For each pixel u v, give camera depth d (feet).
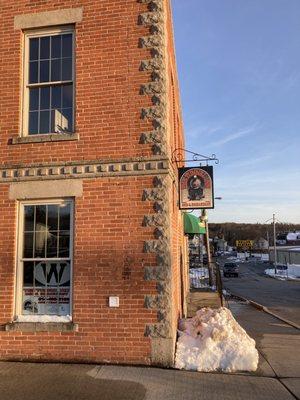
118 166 18.04
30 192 18.52
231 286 86.53
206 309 20.26
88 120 18.58
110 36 18.99
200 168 19.40
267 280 108.99
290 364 17.46
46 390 14.07
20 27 19.69
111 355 17.02
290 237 297.33
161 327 16.87
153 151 17.98
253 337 23.66
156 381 15.01
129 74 18.63
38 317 17.85
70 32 19.62
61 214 18.54
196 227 34.32
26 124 19.35
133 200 17.84
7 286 18.15
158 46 18.58
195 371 16.30
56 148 18.66
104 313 17.30
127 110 18.40
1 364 16.97
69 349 17.26
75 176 18.30
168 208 17.57
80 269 17.72
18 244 18.51
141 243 17.52
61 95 19.40
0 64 19.62
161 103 18.20
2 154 19.01
